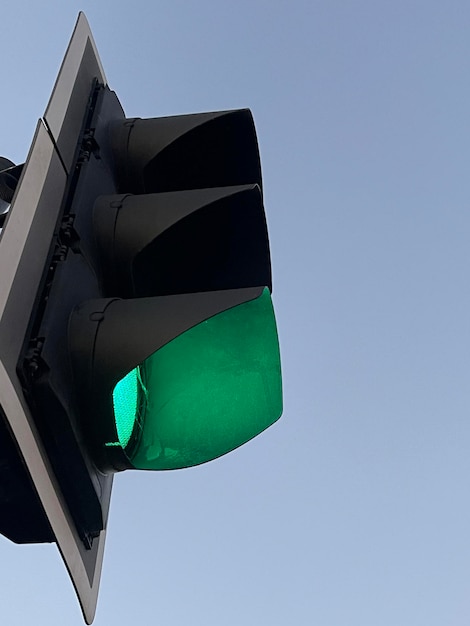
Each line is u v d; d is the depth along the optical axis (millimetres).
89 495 1851
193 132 2465
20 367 1704
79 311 1896
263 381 2098
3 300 1670
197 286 2369
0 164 2574
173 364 2062
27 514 2107
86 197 2160
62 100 2209
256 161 2516
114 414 1822
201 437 2031
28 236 1843
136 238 2162
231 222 2326
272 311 2109
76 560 1892
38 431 1758
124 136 2463
